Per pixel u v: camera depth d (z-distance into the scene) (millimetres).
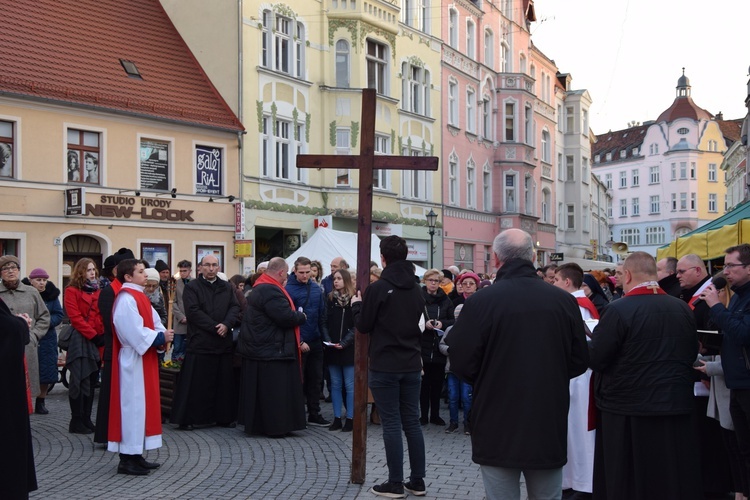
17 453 4828
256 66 23391
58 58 20125
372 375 6652
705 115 90750
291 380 9102
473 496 6574
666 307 5246
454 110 34469
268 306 8922
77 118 19359
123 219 20125
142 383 7207
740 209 12758
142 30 23281
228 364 9727
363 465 6945
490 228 37875
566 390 4617
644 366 5168
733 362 5656
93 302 9234
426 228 31516
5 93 17781
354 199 26016
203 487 6738
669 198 90312
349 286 9695
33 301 9336
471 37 36562
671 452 5125
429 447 8641
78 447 8328
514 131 39062
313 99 25656
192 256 21734
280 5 24281
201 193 22031
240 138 22844
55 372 10461
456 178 34500
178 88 22391
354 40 26391
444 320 9953
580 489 6398
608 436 5324
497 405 4547
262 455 8055
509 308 4590
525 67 42719
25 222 18203
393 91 28750
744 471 6051
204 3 23625
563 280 6988
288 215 24438
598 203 69188
